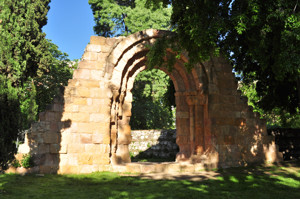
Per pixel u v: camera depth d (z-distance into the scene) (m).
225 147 14.77
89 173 12.34
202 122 15.12
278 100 17.22
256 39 11.12
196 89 15.16
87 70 13.40
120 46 13.89
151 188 9.34
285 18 10.22
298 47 9.95
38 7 21.92
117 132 14.08
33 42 20.33
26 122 24.73
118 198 7.94
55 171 12.09
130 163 13.90
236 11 10.95
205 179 11.22
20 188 9.10
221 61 15.55
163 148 21.31
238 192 9.00
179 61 15.25
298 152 18.67
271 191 9.17
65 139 12.54
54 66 29.03
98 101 13.27
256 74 16.58
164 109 32.91
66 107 12.81
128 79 14.77
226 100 15.30
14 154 11.87
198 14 10.85
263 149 15.65
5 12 15.96
